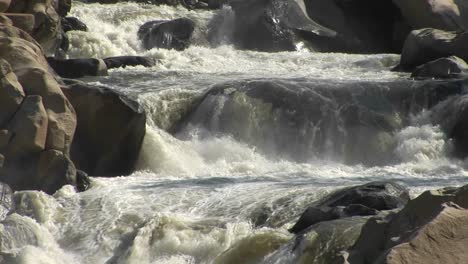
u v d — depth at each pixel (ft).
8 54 120.37
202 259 92.12
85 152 126.93
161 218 95.61
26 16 140.15
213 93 145.28
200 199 103.96
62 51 188.03
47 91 117.50
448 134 140.15
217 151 137.80
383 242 72.02
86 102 126.52
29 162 113.09
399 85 146.82
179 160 131.85
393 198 92.17
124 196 105.70
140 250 93.25
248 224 94.73
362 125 141.59
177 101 145.79
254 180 117.29
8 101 114.32
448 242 64.39
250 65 191.42
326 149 141.08
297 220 95.91
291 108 142.92
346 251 74.13
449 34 187.32
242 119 142.82
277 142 141.69
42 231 97.14
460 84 146.10
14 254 92.22
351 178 118.93
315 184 109.50
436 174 125.80
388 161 139.13
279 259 82.89
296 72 180.55
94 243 96.63
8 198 102.01
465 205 69.56
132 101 128.16
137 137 128.57
